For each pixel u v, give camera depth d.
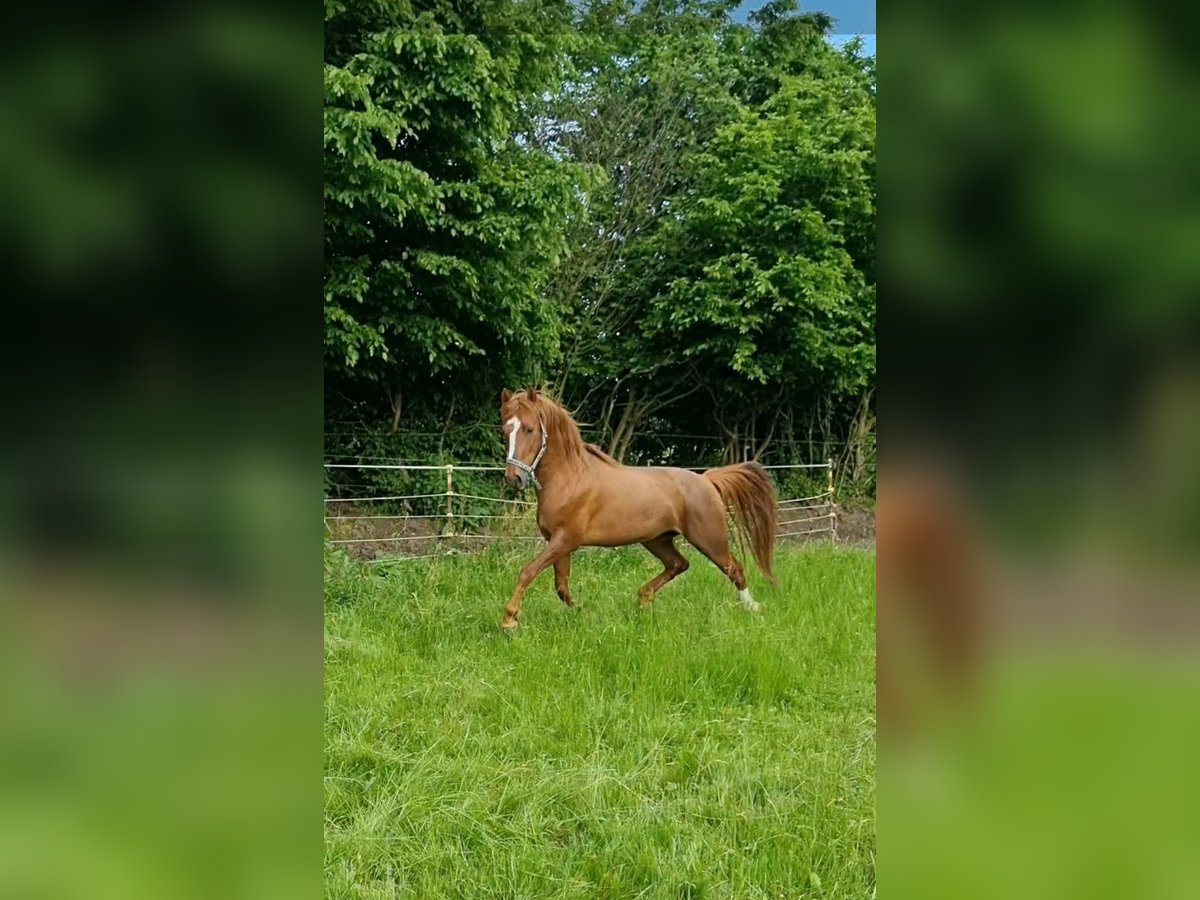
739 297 10.09
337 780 2.59
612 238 11.22
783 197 10.18
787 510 9.72
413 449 8.55
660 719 3.21
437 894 2.10
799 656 3.93
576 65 11.08
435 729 3.10
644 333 10.49
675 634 4.30
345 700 3.25
